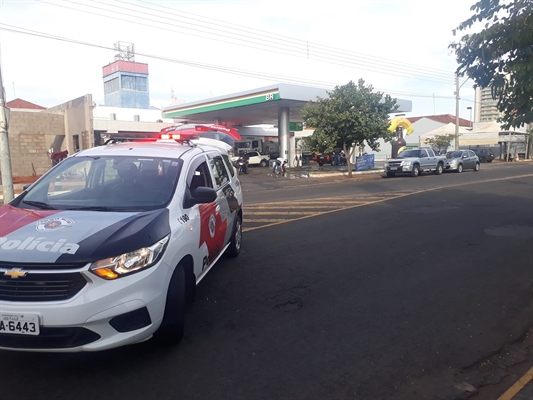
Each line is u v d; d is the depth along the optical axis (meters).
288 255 8.28
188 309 5.69
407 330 5.28
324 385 4.08
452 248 9.02
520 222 11.70
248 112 38.78
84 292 3.68
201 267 5.31
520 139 53.66
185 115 39.47
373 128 25.95
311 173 29.67
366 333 5.17
